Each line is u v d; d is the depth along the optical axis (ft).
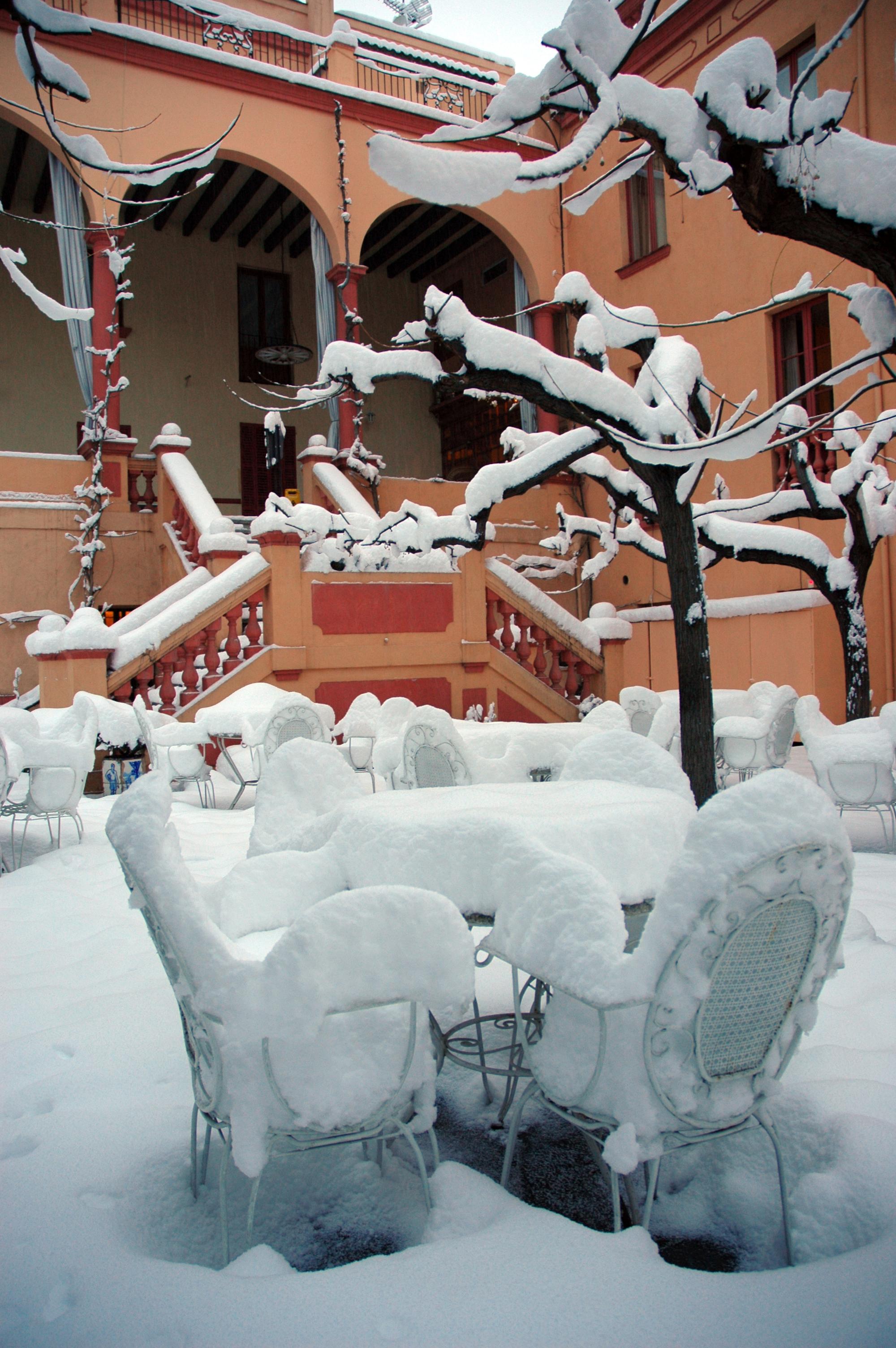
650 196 48.08
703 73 11.29
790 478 39.37
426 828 7.11
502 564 35.99
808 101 10.67
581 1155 6.98
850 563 24.18
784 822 4.78
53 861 17.42
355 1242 5.87
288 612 32.04
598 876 5.62
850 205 11.62
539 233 52.60
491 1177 6.66
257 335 63.16
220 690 30.53
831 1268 4.73
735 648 41.55
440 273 68.08
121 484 43.37
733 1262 5.62
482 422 63.57
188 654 30.58
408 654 33.88
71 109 39.93
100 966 11.10
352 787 10.47
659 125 11.70
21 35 9.14
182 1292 4.73
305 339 64.54
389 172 10.61
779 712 20.57
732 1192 6.14
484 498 19.12
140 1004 9.58
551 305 18.44
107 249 40.86
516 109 11.35
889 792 16.46
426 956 5.26
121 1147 6.60
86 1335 4.49
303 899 7.91
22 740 17.21
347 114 44.11
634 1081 5.33
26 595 41.83
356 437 45.39
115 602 43.24
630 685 47.83
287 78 44.14
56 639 27.89
